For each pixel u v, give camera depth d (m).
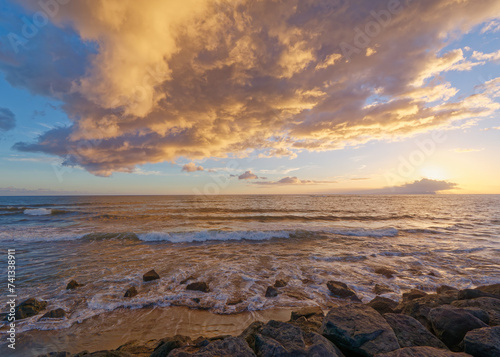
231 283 8.07
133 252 12.28
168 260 10.86
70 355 3.84
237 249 13.03
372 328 3.58
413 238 16.17
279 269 9.57
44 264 10.15
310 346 3.25
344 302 6.70
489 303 4.52
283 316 5.94
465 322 3.81
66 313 6.07
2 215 27.59
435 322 4.10
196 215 28.08
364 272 9.22
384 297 6.54
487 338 3.11
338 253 12.14
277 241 15.13
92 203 49.19
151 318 5.87
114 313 6.11
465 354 2.98
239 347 3.31
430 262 10.55
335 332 3.62
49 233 16.53
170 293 7.25
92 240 14.88
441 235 17.33
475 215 32.38
